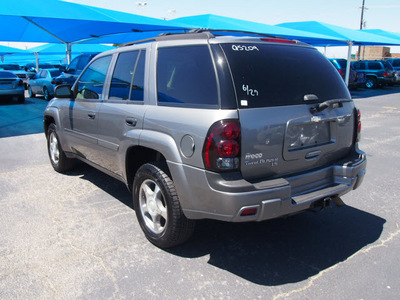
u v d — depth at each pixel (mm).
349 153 3588
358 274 3008
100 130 4086
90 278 2949
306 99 3049
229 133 2633
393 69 24094
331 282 2904
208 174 2725
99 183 5168
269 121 2801
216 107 2740
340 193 3217
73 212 4188
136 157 3748
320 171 3201
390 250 3383
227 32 3600
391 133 8812
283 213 2814
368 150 7133
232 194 2641
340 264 3160
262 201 2689
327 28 20406
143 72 3518
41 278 2943
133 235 3654
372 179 5391
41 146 7492
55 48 23734
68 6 10266
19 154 6844
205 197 2791
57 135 5289
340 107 3287
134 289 2816
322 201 3084
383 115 11867
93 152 4395
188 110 2928
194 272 3047
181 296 2740
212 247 3451
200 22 13977
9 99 16672
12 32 12875
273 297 2725
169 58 3279
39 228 3789
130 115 3520
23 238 3576
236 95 2734
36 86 16703
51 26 11258
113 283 2889
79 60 14188
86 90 4504
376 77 23516
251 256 3301
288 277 2980
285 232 3746
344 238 3621
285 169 2982
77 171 5727
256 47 3045
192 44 3102
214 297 2730
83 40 14938
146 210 3498
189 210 2955
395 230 3779
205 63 2934
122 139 3639
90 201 4512
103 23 10500
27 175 5539
